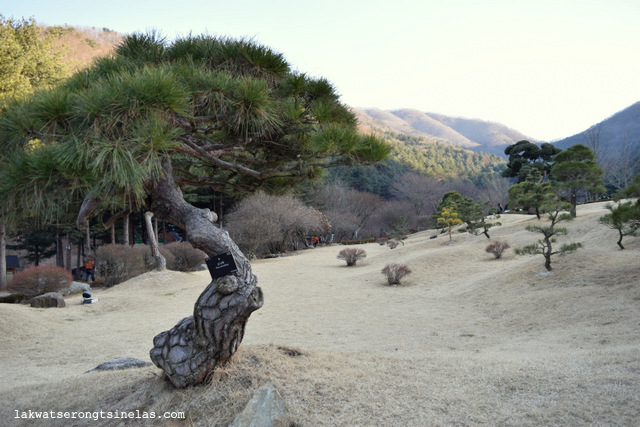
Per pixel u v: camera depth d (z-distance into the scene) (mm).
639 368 4609
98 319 14375
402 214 56438
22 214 3402
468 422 3664
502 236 24594
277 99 4891
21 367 8727
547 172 42812
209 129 4785
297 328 12414
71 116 3420
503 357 6152
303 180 6184
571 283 12789
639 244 16031
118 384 5281
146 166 3457
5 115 3633
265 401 3844
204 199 41250
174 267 27922
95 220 32062
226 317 4203
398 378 4711
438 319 12539
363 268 25375
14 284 17250
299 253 38594
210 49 4828
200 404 4137
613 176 58969
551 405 3893
